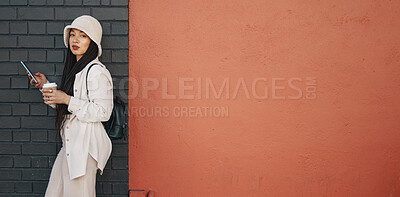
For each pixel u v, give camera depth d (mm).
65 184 3086
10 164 3672
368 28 3648
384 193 3713
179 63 3668
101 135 3143
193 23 3645
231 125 3715
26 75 3637
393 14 3641
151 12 3629
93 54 3209
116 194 3703
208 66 3674
